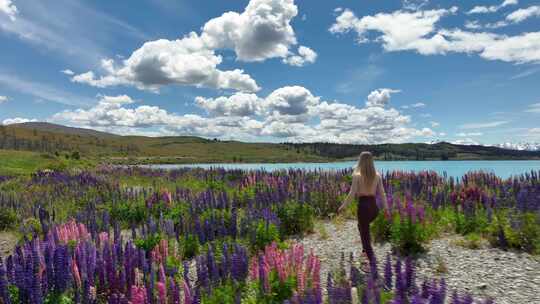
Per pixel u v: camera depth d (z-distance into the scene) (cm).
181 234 1138
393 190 1741
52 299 681
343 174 2338
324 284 785
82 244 841
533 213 1112
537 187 1499
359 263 920
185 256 1077
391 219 1100
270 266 752
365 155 904
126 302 641
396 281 670
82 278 752
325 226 1388
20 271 658
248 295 735
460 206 1300
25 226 1361
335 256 1004
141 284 762
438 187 1783
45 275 695
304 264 779
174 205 1667
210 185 2512
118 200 1830
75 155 7350
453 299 546
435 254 969
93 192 2205
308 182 1928
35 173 3406
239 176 2798
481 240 1084
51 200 1962
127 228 1523
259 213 1266
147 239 1084
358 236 1198
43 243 860
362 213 896
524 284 756
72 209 1758
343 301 611
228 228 1182
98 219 1395
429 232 1095
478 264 885
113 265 770
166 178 3347
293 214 1316
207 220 1148
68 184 2625
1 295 629
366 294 597
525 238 992
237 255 805
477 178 1897
